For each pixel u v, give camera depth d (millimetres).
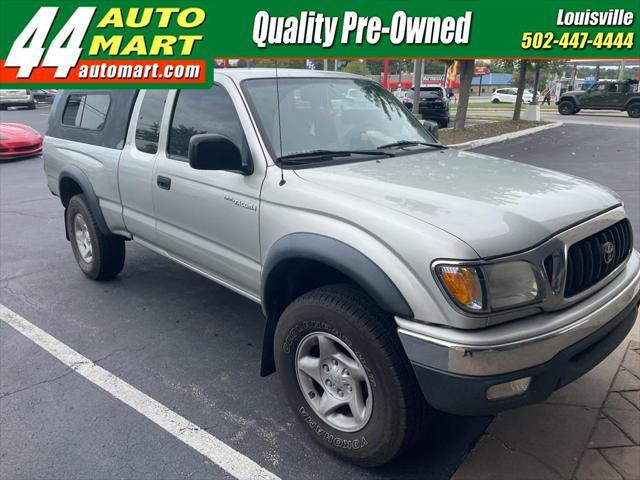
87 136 4805
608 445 2873
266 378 3648
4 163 12656
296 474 2777
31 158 13258
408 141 3846
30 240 6746
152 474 2783
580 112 32562
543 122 23031
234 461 2873
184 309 4703
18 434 3088
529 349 2281
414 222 2422
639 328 4016
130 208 4363
